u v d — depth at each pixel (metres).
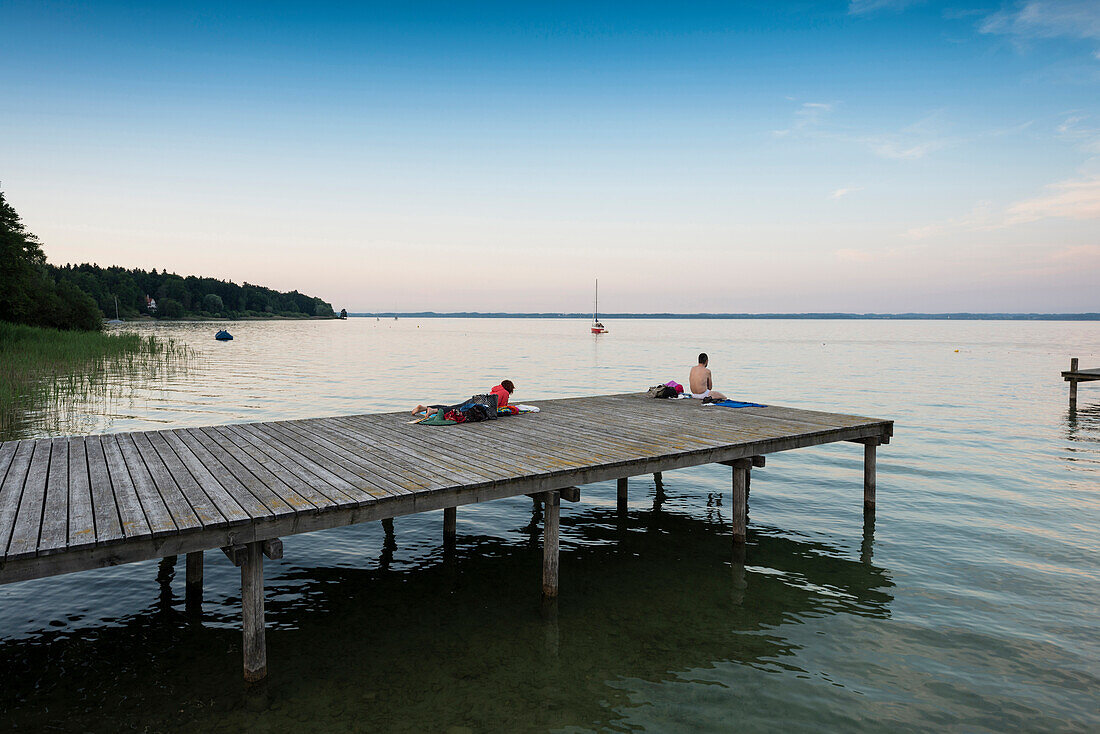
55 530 5.44
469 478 7.38
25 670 6.14
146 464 7.89
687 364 46.06
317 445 9.21
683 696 5.92
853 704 5.80
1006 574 8.80
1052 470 14.65
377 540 10.12
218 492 6.68
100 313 67.44
